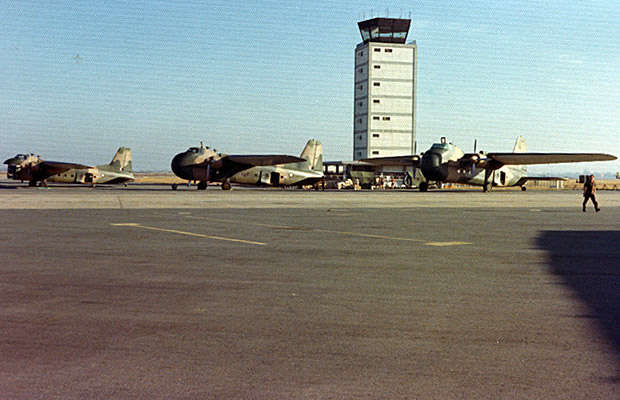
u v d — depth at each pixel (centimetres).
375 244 1361
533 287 833
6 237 1451
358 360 498
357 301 734
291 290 804
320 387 435
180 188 6569
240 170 5991
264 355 509
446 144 6041
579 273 958
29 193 4300
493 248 1295
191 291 791
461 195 5044
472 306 707
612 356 509
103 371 466
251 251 1222
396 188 8112
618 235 1605
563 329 598
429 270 984
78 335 566
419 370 473
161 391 425
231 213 2433
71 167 6122
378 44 10225
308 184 6600
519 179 6988
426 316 655
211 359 498
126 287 814
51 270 955
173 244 1334
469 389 432
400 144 10362
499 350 527
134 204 3008
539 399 414
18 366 477
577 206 3312
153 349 523
